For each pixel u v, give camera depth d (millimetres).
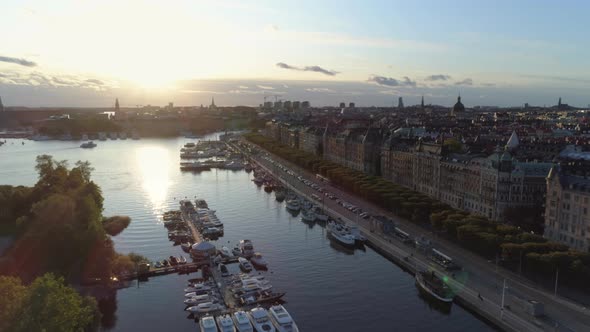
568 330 187500
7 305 161250
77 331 184375
